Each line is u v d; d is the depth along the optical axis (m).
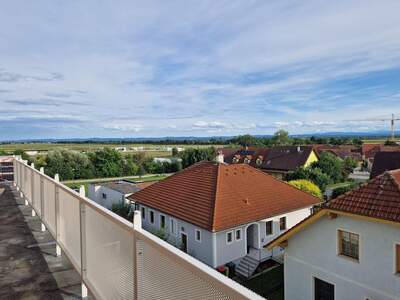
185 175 19.86
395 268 7.57
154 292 2.05
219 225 13.80
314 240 9.43
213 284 1.48
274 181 19.36
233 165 19.88
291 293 10.23
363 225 8.15
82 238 3.47
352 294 8.51
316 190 23.53
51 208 5.14
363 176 39.50
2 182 11.73
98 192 26.38
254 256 14.72
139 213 2.28
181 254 1.76
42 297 3.56
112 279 2.75
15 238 5.55
